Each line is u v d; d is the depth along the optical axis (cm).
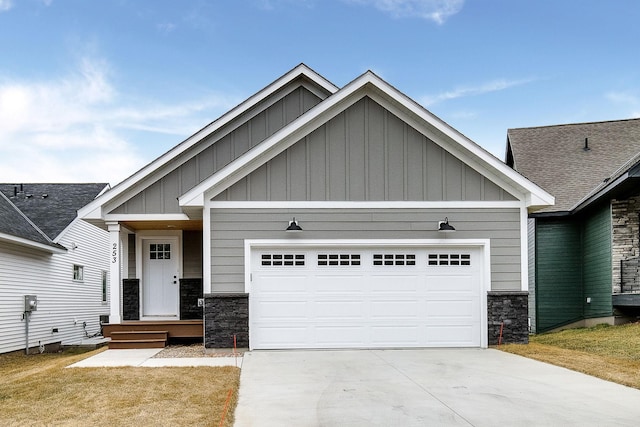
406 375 850
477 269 1162
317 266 1142
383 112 1159
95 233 2248
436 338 1146
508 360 986
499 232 1156
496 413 630
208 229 1118
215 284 1112
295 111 1380
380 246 1145
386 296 1146
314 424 592
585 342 1209
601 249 1595
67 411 639
